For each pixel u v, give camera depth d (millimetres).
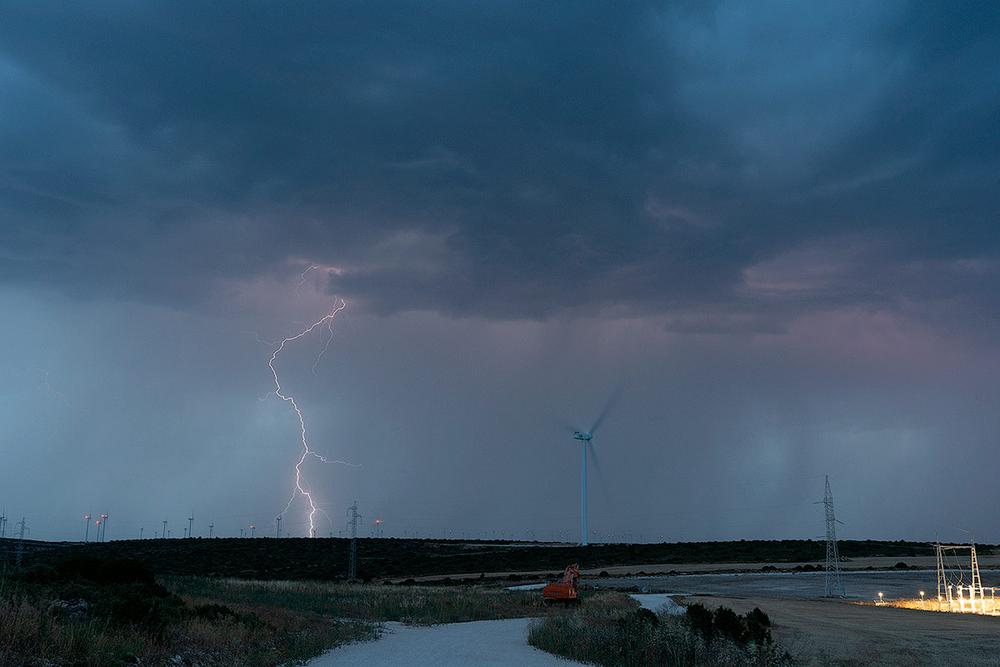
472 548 186375
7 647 13867
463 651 25188
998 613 58031
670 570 122000
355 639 28172
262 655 19781
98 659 14766
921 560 142125
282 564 127438
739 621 28297
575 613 40531
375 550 166000
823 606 62469
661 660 23062
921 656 29703
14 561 94688
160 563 120125
